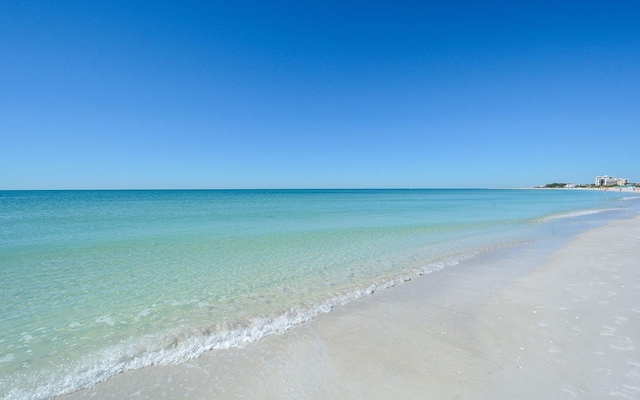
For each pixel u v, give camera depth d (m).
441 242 15.23
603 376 4.27
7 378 4.71
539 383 4.19
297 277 9.67
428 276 9.53
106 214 31.28
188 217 28.25
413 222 23.97
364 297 7.84
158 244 14.77
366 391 4.19
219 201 64.50
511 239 15.82
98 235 17.36
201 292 8.38
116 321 6.62
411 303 7.32
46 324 6.50
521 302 7.07
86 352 5.42
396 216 29.33
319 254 12.78
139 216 29.00
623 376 4.24
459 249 13.48
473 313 6.60
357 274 9.92
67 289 8.56
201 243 15.08
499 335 5.56
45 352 5.43
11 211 35.12
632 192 125.25
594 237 15.52
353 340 5.60
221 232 18.61
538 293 7.62
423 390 4.16
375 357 5.02
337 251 13.33
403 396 4.06
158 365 4.99
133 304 7.55
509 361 4.74
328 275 9.86
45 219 25.94
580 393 3.96
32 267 10.68
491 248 13.56
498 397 3.96
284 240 15.91
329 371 4.69
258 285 8.93
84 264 11.12
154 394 4.29
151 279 9.47
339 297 7.88
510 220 25.09
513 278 9.02
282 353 5.25
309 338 5.73
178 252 13.11
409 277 9.44
